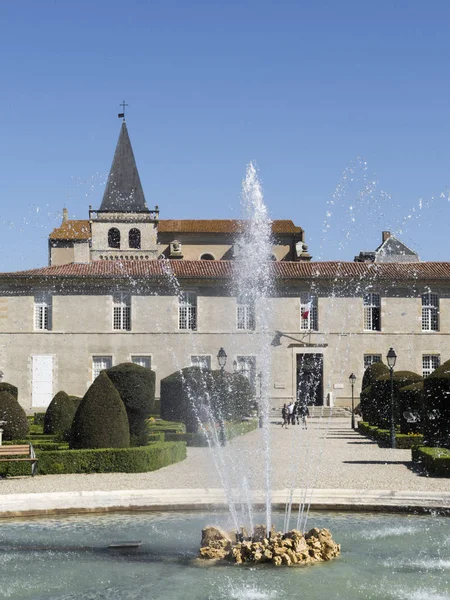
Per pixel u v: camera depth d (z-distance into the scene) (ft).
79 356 223.30
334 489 70.33
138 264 234.58
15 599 45.60
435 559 52.80
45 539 58.23
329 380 228.43
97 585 48.03
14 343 222.28
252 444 133.59
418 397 129.59
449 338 230.68
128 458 90.12
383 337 230.07
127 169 345.10
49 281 222.07
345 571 50.52
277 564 51.90
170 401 153.99
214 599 45.29
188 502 67.31
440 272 233.55
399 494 68.18
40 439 116.16
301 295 230.48
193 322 227.40
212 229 344.69
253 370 226.17
